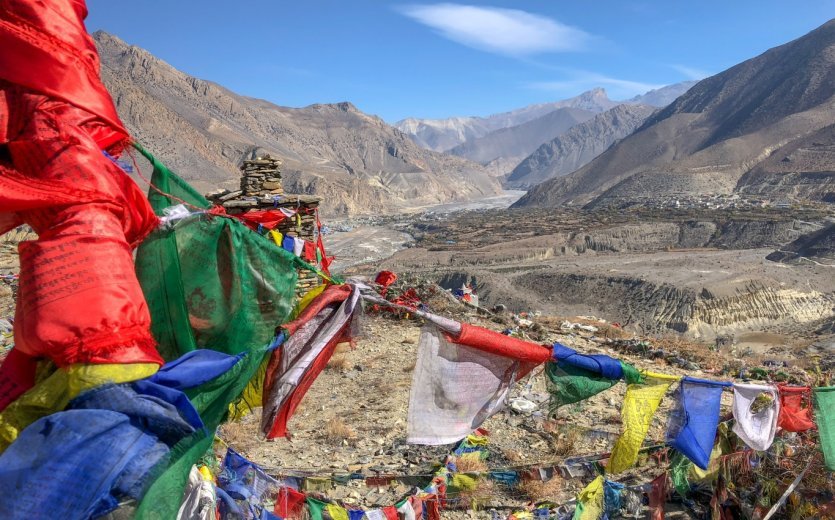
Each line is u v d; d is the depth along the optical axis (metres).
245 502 7.32
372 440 13.91
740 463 10.74
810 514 9.84
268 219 17.02
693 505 11.00
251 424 14.83
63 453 3.22
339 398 16.88
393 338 21.88
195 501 5.01
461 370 6.56
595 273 123.38
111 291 3.48
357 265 163.88
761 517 10.34
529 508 10.34
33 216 3.67
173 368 4.15
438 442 6.50
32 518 3.11
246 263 5.33
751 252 155.12
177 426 3.48
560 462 11.55
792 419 9.02
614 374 7.47
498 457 12.89
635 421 7.74
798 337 83.56
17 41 3.75
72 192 3.59
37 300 3.38
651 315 106.88
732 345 73.50
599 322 32.50
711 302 105.19
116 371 3.42
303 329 5.84
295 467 12.34
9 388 3.77
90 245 3.54
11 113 3.86
